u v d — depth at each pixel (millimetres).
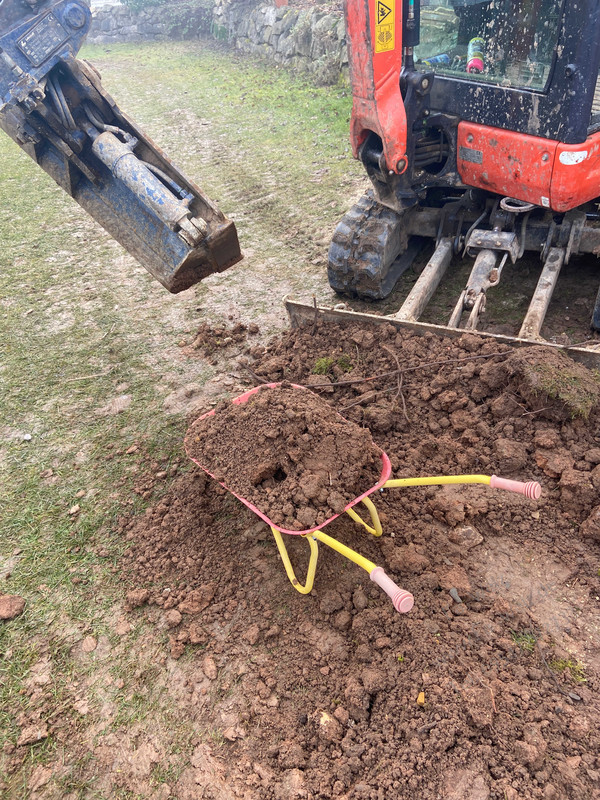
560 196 4445
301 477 3148
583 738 2602
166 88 14328
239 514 3906
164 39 19828
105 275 6891
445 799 2457
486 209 5355
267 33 15453
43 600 3570
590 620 3074
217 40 18562
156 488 4188
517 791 2445
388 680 2863
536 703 2736
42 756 2891
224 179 9000
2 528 4023
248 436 3412
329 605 3260
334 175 8680
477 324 5113
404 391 4359
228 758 2781
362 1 4199
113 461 4453
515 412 3957
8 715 3055
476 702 2670
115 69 16531
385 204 5340
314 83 13055
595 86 4062
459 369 4195
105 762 2842
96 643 3328
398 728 2703
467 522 3609
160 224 3914
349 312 4781
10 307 6410
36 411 4984
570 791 2449
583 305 5355
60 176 4027
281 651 3156
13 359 5605
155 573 3635
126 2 20188
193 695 3035
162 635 3326
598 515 3363
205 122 11695
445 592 3240
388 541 3502
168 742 2877
